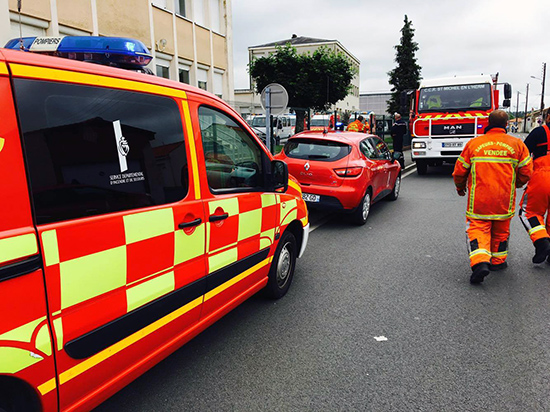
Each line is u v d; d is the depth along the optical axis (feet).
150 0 48.44
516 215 27.40
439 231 23.26
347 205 23.35
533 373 9.99
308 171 23.75
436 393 9.27
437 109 43.39
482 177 15.14
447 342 11.43
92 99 6.93
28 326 5.84
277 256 13.47
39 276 5.94
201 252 9.33
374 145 27.43
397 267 17.42
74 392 6.68
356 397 9.13
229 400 9.04
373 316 12.97
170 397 9.12
